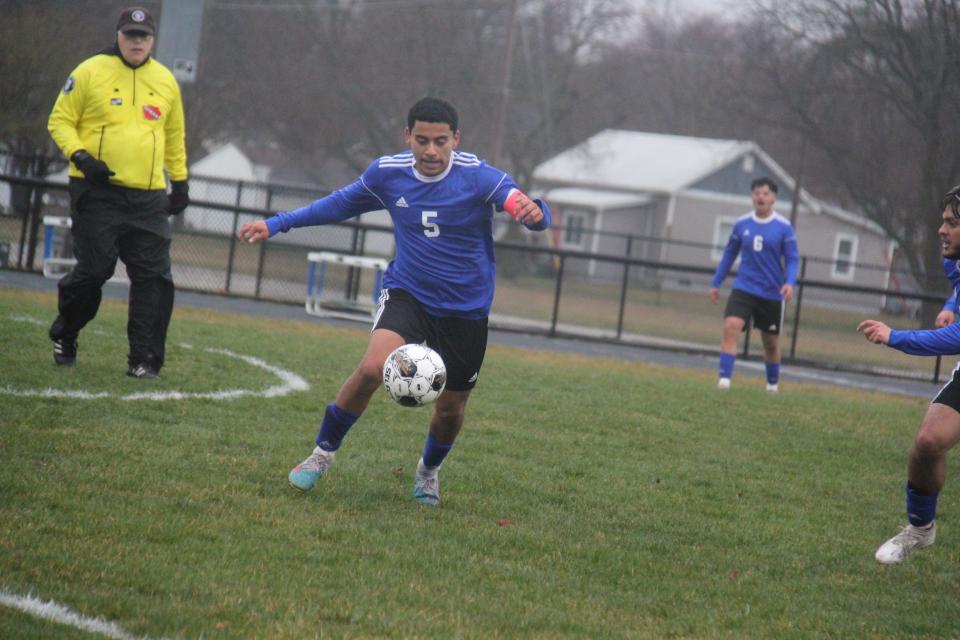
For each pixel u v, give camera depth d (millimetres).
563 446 29969
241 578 16453
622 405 38219
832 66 122688
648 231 176625
